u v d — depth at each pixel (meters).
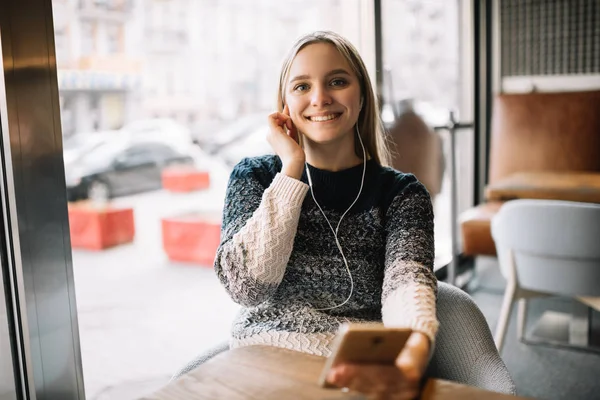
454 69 4.22
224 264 1.21
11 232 1.16
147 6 7.29
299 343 1.18
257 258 1.17
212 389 0.86
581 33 4.07
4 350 1.18
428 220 1.29
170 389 0.87
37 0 1.16
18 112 1.13
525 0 4.19
